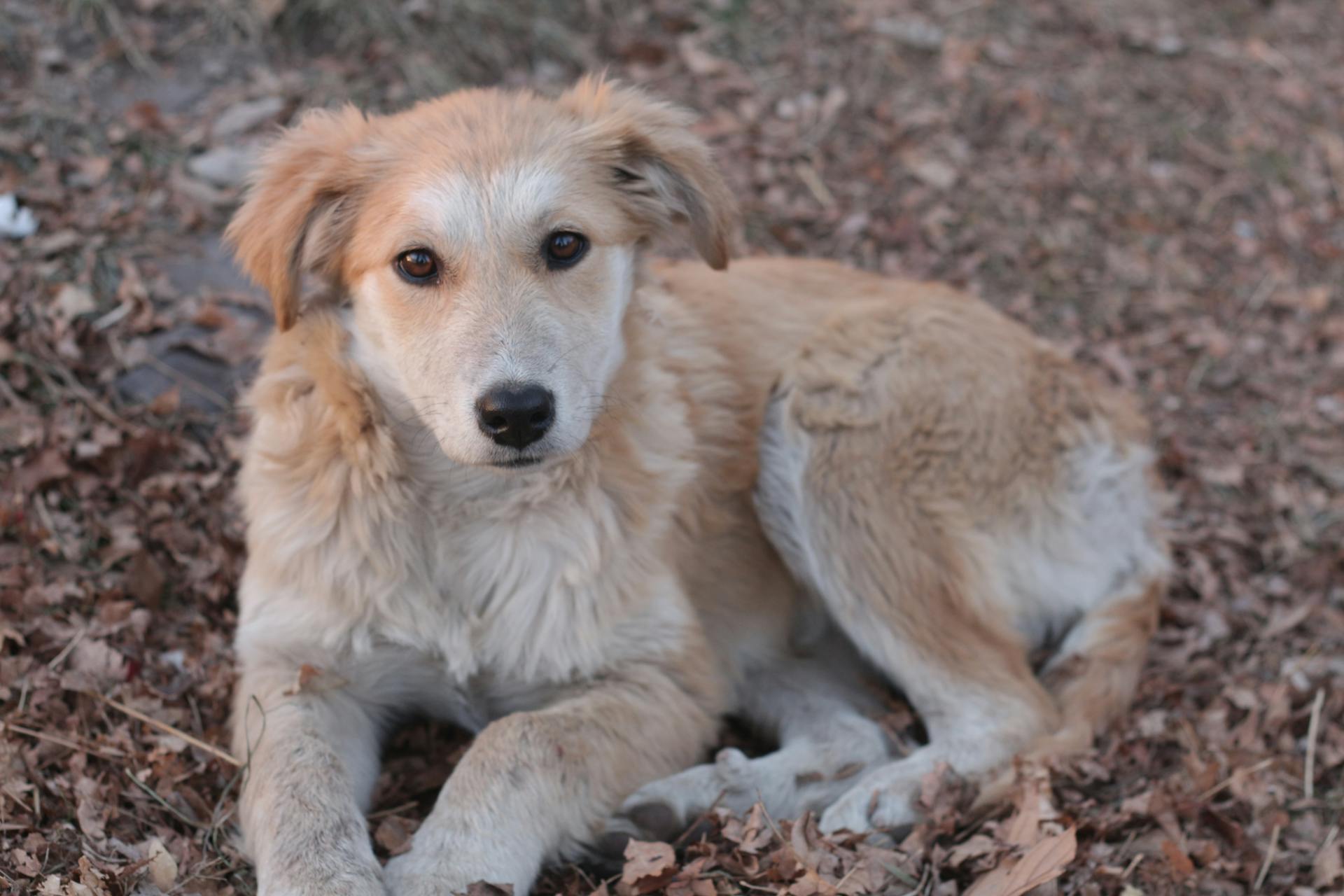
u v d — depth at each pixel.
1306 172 1.90
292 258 1.20
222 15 1.64
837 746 1.27
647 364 1.23
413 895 1.12
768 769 1.24
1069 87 1.95
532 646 1.22
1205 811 1.26
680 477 1.25
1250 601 1.42
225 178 1.53
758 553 1.33
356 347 1.20
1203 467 1.52
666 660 1.24
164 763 1.20
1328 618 1.40
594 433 1.20
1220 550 1.46
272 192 1.21
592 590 1.22
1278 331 1.66
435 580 1.22
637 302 1.23
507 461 1.14
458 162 1.17
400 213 1.16
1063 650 1.33
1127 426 1.38
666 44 1.84
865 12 1.97
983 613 1.30
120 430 1.36
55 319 1.39
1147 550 1.36
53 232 1.45
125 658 1.25
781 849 1.18
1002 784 1.23
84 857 1.13
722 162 1.68
